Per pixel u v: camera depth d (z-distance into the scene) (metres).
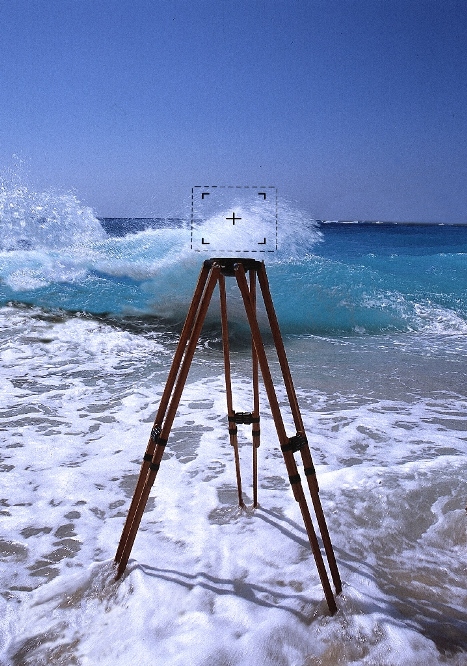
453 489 3.07
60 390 5.32
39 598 2.26
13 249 13.77
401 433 4.29
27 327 7.77
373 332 8.32
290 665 1.89
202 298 2.26
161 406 2.31
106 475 3.52
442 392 5.43
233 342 7.47
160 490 3.29
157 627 2.08
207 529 2.80
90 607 2.21
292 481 2.14
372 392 5.40
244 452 3.88
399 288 10.43
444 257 15.98
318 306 9.01
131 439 4.12
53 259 12.78
